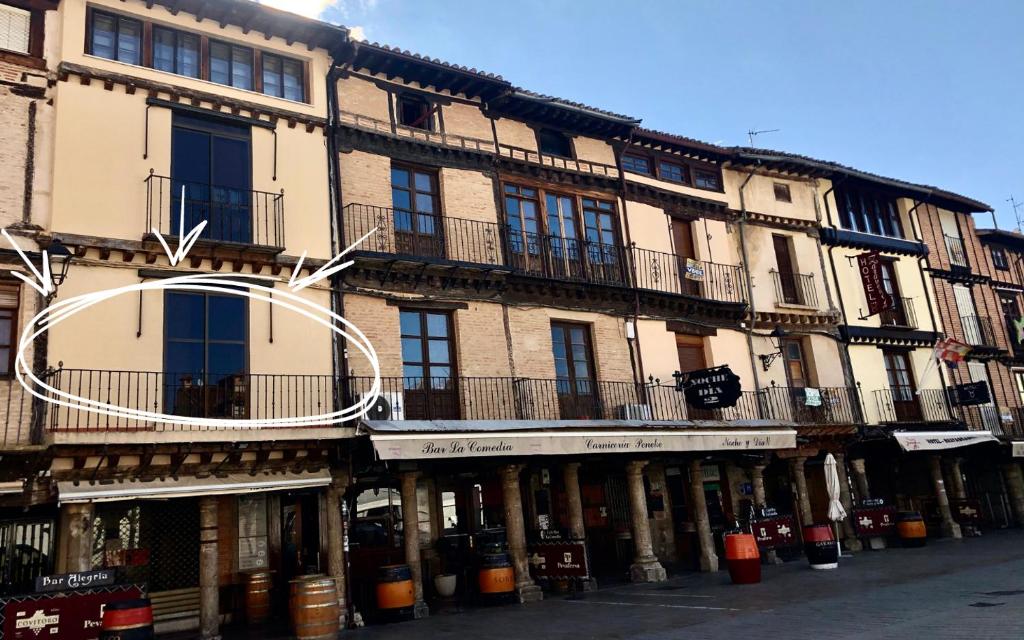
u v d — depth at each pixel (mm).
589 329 18578
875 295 23797
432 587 15867
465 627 11742
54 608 10328
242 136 14562
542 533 15938
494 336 16688
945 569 15039
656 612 12016
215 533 12188
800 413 21625
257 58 15094
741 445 17234
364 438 13180
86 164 12758
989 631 8484
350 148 15867
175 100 13867
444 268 15930
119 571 11352
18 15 12977
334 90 15953
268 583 14102
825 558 16391
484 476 17094
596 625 11117
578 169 19547
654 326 19516
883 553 19344
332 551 13203
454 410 15852
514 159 18312
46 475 11469
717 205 22156
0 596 10555
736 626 10234
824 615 10578
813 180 24953
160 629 13531
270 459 13141
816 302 23500
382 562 15273
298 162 14977
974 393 24812
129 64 13570
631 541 19094
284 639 11680
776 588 13875
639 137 20734
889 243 26000
